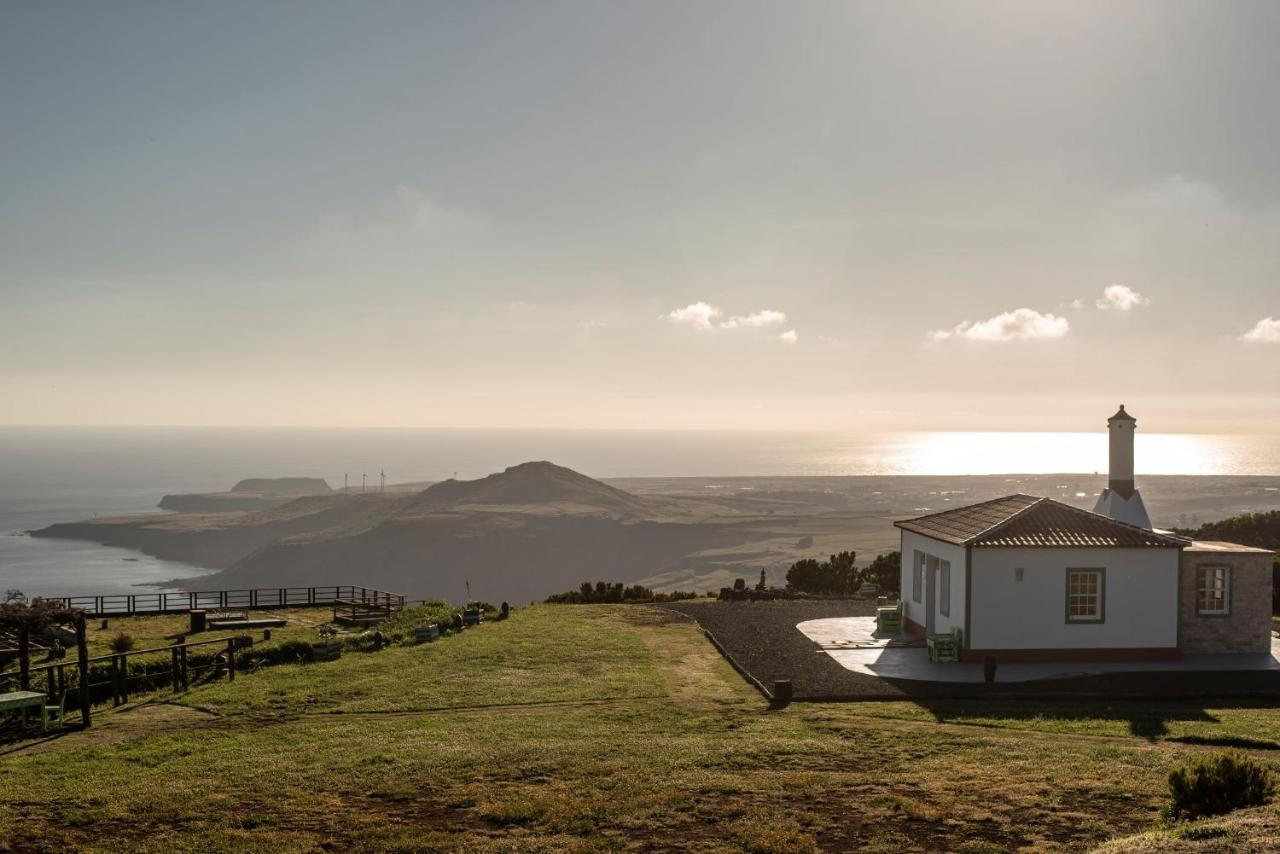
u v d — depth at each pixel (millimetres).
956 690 22094
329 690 22172
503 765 15867
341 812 13625
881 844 11867
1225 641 26375
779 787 14336
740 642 28156
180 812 13578
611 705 20828
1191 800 12047
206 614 36156
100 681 22859
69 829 12992
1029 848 11555
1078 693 21750
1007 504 29172
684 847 11953
